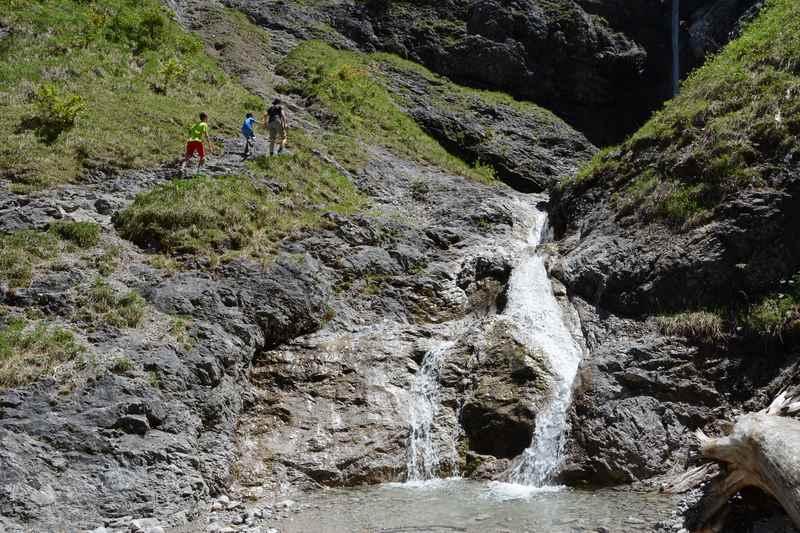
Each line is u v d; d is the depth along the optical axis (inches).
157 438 397.1
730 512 316.5
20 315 443.8
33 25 887.7
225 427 440.5
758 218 481.1
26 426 364.2
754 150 528.7
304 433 459.8
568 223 684.1
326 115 1019.9
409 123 1130.7
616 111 1454.2
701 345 455.5
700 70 716.0
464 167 1076.5
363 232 684.1
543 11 1460.4
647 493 379.6
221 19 1237.1
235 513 370.3
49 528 327.3
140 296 496.4
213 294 514.6
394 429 465.4
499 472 440.8
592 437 425.7
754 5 1175.0
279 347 532.4
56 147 677.3
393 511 365.1
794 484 270.2
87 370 407.2
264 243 613.9
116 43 944.9
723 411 419.5
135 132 758.5
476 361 508.1
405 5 1456.7
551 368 489.4
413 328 564.1
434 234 737.6
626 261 539.2
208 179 673.6
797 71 577.6
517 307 579.8
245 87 1029.8
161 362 434.6
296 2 1398.9
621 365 458.9
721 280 477.4
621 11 1515.7
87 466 362.6
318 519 354.3
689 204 534.6
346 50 1318.9
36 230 540.7
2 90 752.3
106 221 590.2
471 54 1378.0
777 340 434.0
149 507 360.5
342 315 585.0
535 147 1206.9
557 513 348.8
